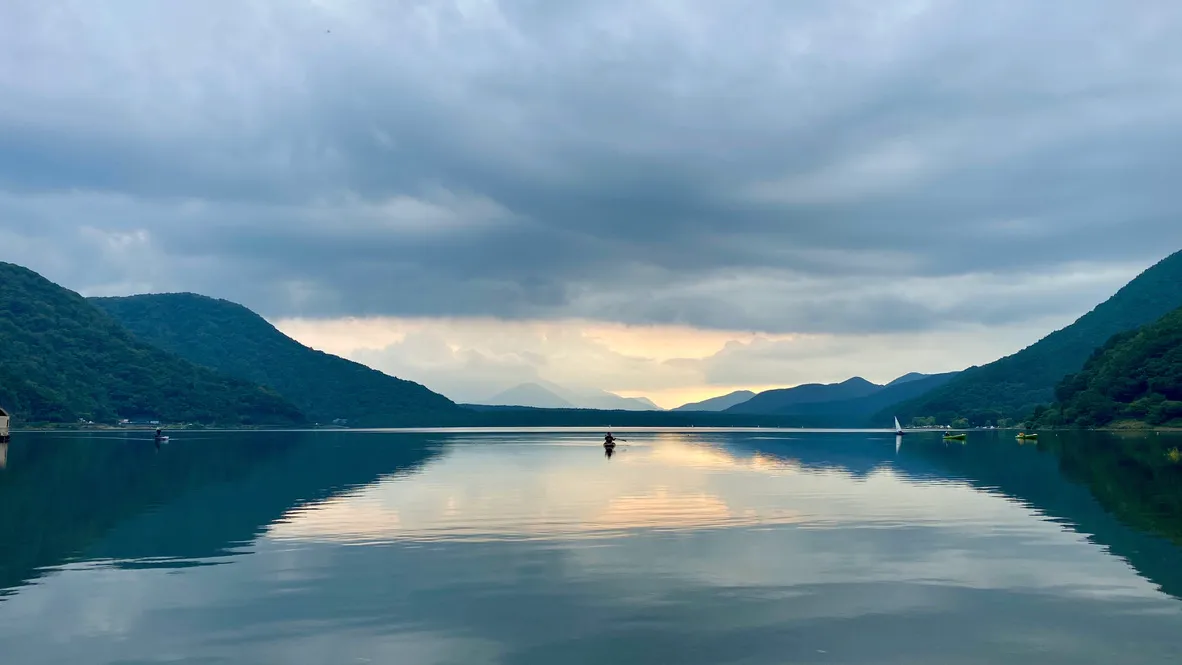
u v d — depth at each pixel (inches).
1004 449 4581.7
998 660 759.7
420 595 994.7
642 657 767.7
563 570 1135.6
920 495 2059.5
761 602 959.0
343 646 804.0
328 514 1718.8
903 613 911.0
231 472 2898.6
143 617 903.7
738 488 2282.2
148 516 1683.1
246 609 934.4
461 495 2105.1
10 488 2236.7
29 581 1073.5
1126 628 853.8
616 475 2790.4
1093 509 1744.6
